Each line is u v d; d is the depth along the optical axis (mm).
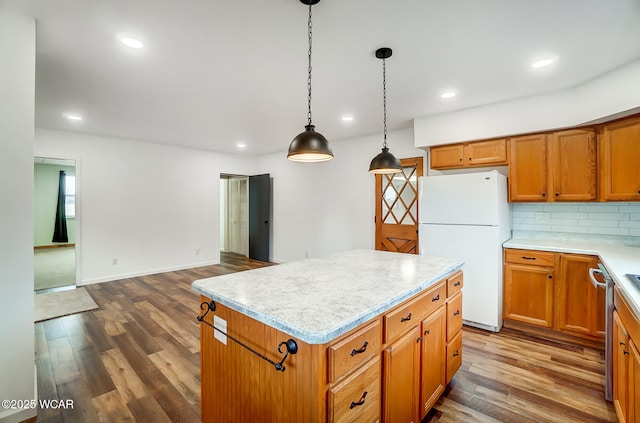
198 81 2582
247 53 2121
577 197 2736
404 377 1488
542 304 2820
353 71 2396
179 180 5492
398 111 3387
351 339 1145
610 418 1751
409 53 2113
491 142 3176
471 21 1742
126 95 2916
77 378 2143
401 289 1509
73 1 1561
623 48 2033
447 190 3146
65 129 4219
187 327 3010
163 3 1582
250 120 3783
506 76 2477
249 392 1319
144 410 1823
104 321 3148
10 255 1678
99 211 4609
